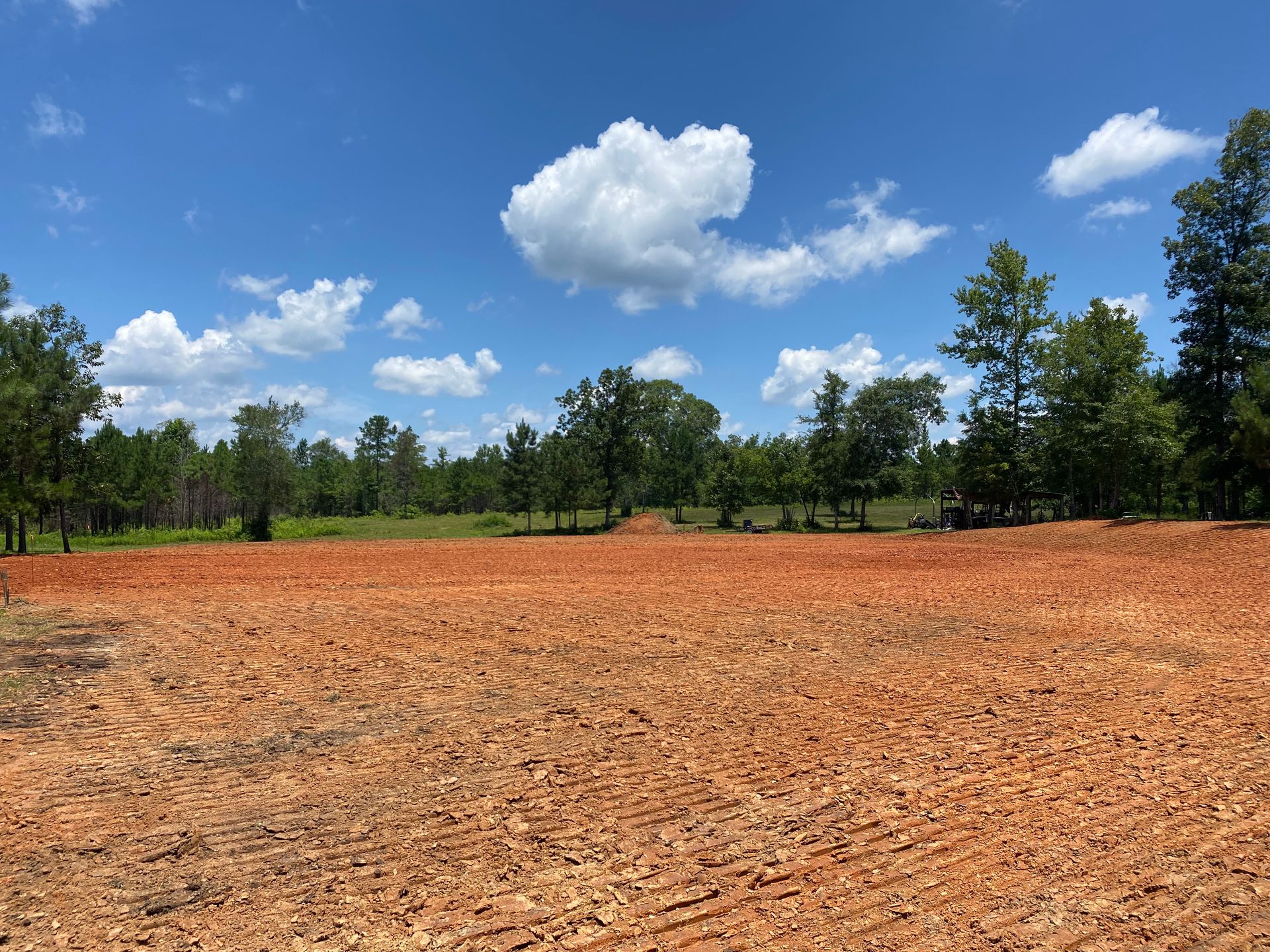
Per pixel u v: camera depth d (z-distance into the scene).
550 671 9.44
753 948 3.67
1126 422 33.66
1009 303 39.34
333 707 7.83
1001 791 5.61
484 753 6.46
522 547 34.94
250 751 6.48
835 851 4.70
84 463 31.27
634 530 49.59
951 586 18.06
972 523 45.84
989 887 4.25
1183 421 33.00
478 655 10.35
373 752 6.47
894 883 4.30
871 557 27.23
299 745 6.64
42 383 28.25
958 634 11.91
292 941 3.70
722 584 19.02
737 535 45.47
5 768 5.98
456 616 13.70
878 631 12.16
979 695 8.27
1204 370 31.56
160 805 5.33
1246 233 30.41
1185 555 23.52
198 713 7.57
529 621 13.13
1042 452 40.06
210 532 46.53
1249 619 13.03
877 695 8.30
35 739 6.68
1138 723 7.25
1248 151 30.09
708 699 8.13
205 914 3.95
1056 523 35.06
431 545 37.00
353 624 12.80
